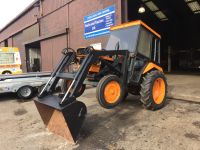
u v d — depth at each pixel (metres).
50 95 3.68
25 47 17.61
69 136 3.23
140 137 3.37
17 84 6.42
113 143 3.19
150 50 5.08
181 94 5.84
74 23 10.77
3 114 4.94
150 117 4.30
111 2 8.34
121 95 3.91
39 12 14.38
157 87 4.85
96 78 4.12
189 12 15.57
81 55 3.96
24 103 6.06
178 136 3.35
